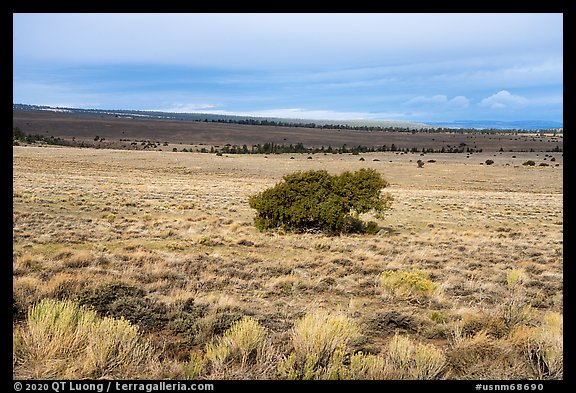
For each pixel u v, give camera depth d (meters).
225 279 12.36
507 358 6.36
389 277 12.22
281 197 24.94
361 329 8.09
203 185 58.72
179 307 8.85
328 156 138.38
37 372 5.47
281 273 13.98
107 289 9.35
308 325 6.89
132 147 195.00
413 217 34.47
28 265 12.16
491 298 11.40
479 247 20.62
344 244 20.28
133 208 31.67
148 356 6.08
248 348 6.42
